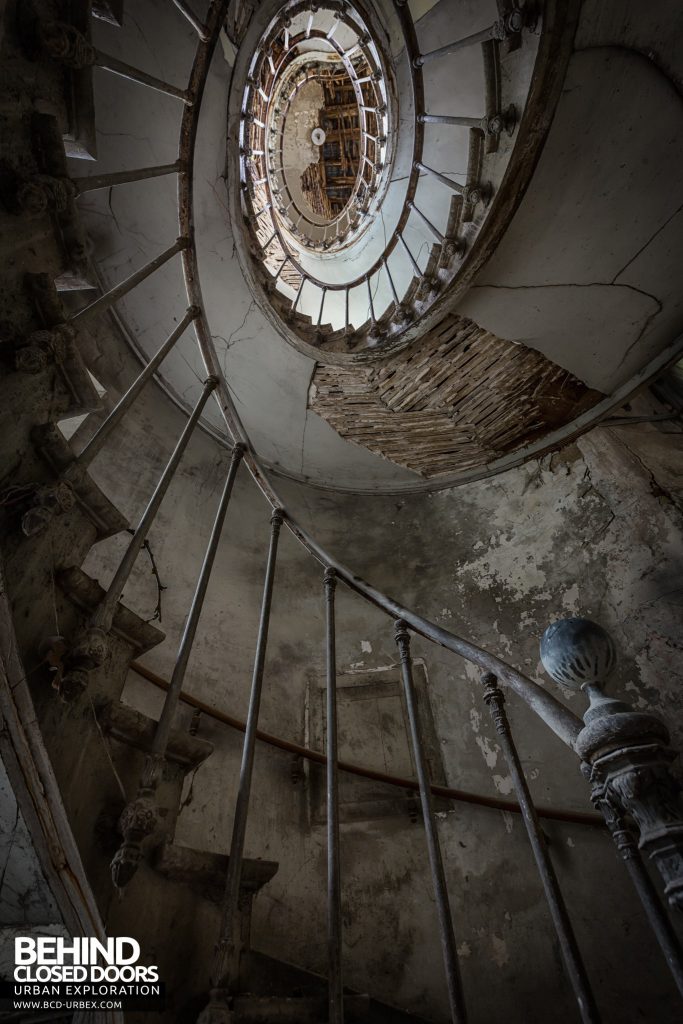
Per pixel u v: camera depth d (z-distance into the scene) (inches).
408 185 168.2
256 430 171.2
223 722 108.7
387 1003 86.5
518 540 153.1
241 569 141.8
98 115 123.0
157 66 125.0
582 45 105.0
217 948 40.3
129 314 145.0
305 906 94.9
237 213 145.9
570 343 152.9
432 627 59.9
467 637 137.3
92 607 49.1
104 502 51.2
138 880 42.1
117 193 133.0
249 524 154.3
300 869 99.0
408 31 150.8
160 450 144.5
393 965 90.7
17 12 54.7
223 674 118.2
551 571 142.4
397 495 180.5
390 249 180.4
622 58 108.3
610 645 40.9
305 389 167.2
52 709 41.3
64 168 54.7
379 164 187.8
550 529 151.2
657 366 157.2
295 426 174.4
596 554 140.3
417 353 155.0
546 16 101.8
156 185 136.3
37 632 42.9
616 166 123.1
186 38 125.7
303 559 155.6
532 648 130.3
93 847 39.9
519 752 116.1
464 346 153.8
